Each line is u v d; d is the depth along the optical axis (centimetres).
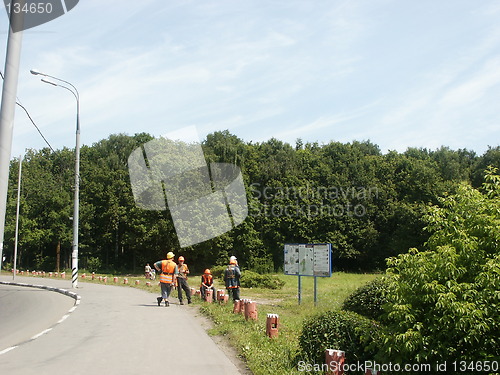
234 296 1645
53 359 759
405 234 5469
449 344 561
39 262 5919
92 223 5712
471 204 598
